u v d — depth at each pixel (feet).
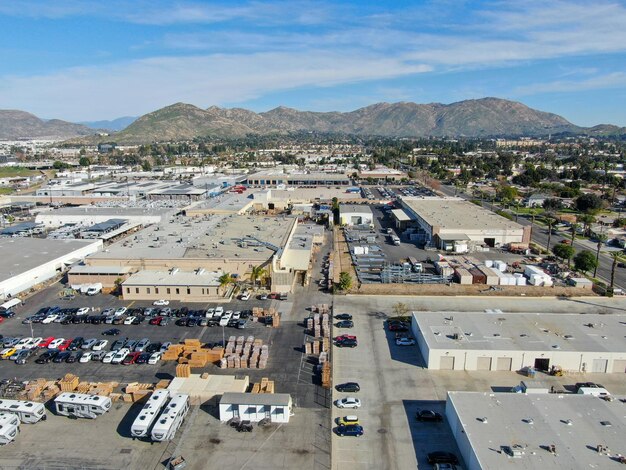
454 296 260.83
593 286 272.31
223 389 160.04
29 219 472.44
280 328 218.18
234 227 363.56
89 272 275.39
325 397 162.91
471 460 124.77
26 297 261.24
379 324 223.71
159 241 319.27
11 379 175.83
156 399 152.25
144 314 233.35
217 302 250.16
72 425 148.66
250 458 132.98
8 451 136.15
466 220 395.14
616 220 441.68
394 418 151.84
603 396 149.18
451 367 181.88
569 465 117.29
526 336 191.62
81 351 197.36
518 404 145.48
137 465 130.21
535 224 456.04
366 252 351.87
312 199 584.81
